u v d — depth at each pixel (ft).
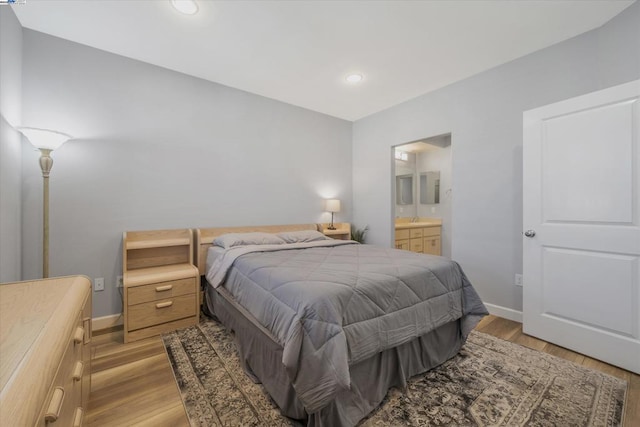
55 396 2.04
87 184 7.73
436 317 5.76
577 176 6.55
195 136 9.57
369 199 13.42
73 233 7.52
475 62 8.57
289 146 11.96
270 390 4.88
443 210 16.46
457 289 6.47
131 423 4.37
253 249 7.89
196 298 8.09
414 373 5.54
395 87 10.29
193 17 6.57
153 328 7.38
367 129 13.44
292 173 12.08
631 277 5.79
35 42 7.06
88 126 7.76
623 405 4.76
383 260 6.79
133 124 8.45
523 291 7.59
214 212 10.00
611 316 6.05
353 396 4.39
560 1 6.10
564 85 7.49
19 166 6.69
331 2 6.08
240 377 5.56
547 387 5.26
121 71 8.25
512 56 8.23
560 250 6.88
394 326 4.93
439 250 16.39
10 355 2.09
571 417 4.49
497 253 8.77
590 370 5.83
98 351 6.56
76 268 7.56
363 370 4.62
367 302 4.71
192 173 9.52
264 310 5.10
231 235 9.04
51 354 2.19
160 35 7.29
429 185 16.96
